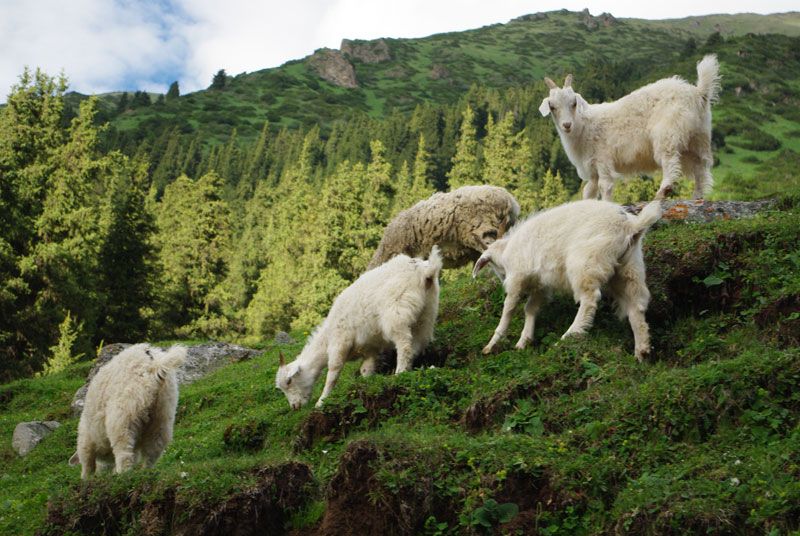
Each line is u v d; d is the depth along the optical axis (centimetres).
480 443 629
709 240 905
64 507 646
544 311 949
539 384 733
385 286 906
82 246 3262
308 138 13725
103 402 770
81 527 634
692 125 1038
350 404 803
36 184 3278
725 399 612
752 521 479
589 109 1117
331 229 4203
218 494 599
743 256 874
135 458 772
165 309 4128
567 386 724
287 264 5150
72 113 15450
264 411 1020
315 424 809
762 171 5956
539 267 848
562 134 1121
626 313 795
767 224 913
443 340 988
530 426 676
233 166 13588
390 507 577
